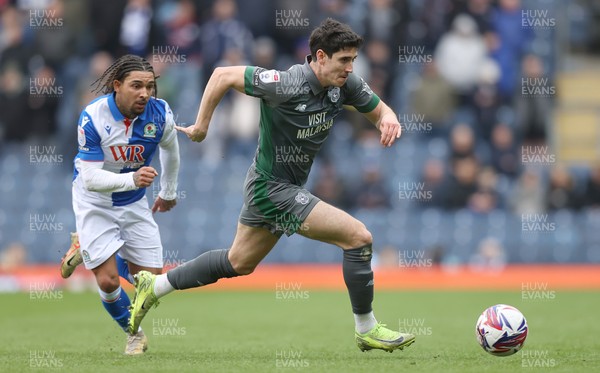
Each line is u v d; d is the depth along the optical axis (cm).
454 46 7419
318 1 7612
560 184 7081
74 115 7381
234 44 7319
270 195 2542
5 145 7581
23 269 6775
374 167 7000
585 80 8338
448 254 6881
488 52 7481
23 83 7550
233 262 2614
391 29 7494
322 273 6875
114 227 2698
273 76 2472
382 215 6950
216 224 7200
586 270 6812
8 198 7419
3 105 7538
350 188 7000
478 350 2844
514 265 6888
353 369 2275
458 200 6975
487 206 6969
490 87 7431
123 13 7644
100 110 2628
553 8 8131
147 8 7588
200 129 2506
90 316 4481
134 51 7569
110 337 3381
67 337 3409
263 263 7025
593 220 6994
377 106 2658
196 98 7419
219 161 7362
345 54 2450
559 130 8288
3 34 7869
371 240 2525
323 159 7344
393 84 7506
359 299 2561
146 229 2764
